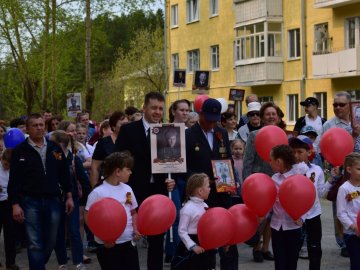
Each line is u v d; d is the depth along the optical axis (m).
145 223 7.03
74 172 10.20
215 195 8.27
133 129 8.30
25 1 30.94
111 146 10.16
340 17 31.56
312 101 14.55
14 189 8.77
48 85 36.97
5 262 10.62
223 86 41.34
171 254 9.95
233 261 8.26
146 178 8.23
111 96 54.16
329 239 12.12
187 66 45.28
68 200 9.27
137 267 7.34
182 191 9.52
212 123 8.35
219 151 8.45
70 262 10.73
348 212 7.85
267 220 10.20
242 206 7.55
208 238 7.11
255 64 37.03
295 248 7.92
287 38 35.78
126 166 7.31
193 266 7.52
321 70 32.31
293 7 35.12
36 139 8.91
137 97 52.72
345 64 30.61
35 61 32.84
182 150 8.12
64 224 9.61
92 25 31.30
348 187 7.85
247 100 15.53
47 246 8.91
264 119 10.03
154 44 54.41
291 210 7.48
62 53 32.44
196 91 21.53
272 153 7.96
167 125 8.12
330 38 32.25
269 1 36.03
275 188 7.56
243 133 12.21
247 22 37.78
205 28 43.00
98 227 6.83
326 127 11.12
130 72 54.06
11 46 32.44
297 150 8.71
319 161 11.39
